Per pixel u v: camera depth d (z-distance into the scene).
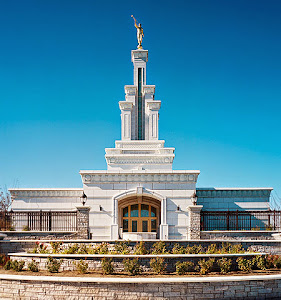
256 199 33.28
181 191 29.52
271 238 25.83
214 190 33.31
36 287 16.48
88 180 29.67
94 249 20.44
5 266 19.27
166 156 33.59
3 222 27.56
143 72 39.50
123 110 37.62
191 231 26.20
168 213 29.20
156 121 37.50
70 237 25.12
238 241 22.12
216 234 26.16
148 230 31.17
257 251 22.08
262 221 31.41
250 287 16.83
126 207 31.55
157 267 17.91
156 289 16.09
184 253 20.22
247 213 29.31
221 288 16.50
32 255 19.30
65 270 18.53
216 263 18.69
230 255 19.05
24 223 30.94
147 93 38.66
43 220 30.08
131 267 17.55
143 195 29.94
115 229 28.84
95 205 29.36
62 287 16.27
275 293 17.09
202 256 18.69
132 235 24.39
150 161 33.81
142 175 29.72
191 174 29.58
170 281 16.16
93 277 16.80
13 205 33.34
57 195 33.53
